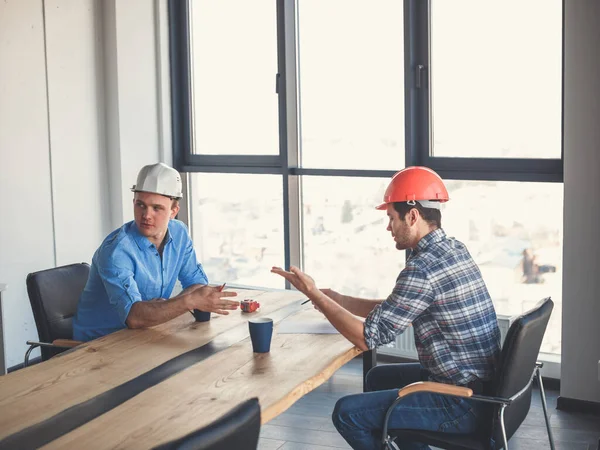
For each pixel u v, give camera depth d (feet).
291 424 13.15
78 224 17.08
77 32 16.75
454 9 15.28
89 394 7.48
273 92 17.56
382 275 16.74
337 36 16.61
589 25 12.84
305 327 9.78
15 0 15.48
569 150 13.24
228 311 10.25
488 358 8.82
